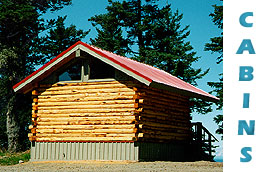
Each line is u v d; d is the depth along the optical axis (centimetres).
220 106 3378
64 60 1928
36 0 3512
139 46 4434
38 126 1975
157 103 1964
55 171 1426
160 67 4241
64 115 1928
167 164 1658
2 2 3188
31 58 3550
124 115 1805
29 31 3375
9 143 3312
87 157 1855
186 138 2264
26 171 1456
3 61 3183
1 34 3256
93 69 1909
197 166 1567
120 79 1834
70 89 1936
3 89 3331
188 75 4291
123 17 4359
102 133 1834
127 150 1789
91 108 1875
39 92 2005
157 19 4422
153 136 1908
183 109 2239
